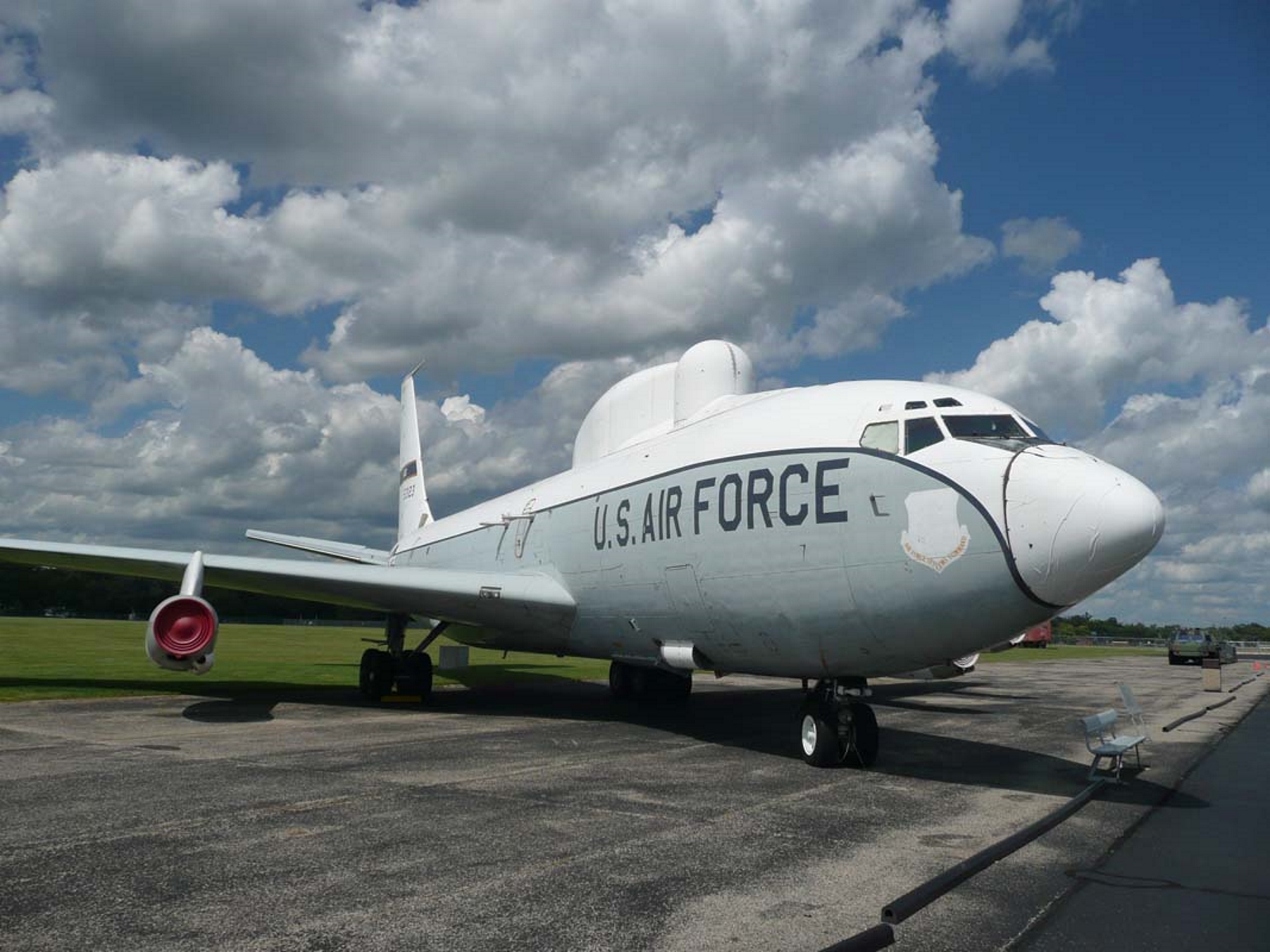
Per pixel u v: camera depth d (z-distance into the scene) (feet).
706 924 13.76
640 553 37.22
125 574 46.60
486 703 51.34
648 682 53.57
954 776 28.58
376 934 13.14
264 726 37.68
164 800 22.34
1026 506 24.18
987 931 13.71
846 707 29.94
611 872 16.53
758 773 28.40
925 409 28.17
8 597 289.53
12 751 29.84
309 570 42.27
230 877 15.84
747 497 31.65
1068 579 23.80
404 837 18.92
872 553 27.32
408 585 42.63
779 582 30.27
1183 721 48.03
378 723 39.86
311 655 94.63
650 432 43.24
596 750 32.81
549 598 42.98
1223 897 15.69
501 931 13.30
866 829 20.51
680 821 20.95
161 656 35.24
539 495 49.21
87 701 46.16
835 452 29.17
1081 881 16.65
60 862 16.71
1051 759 32.73
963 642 26.66
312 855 17.34
